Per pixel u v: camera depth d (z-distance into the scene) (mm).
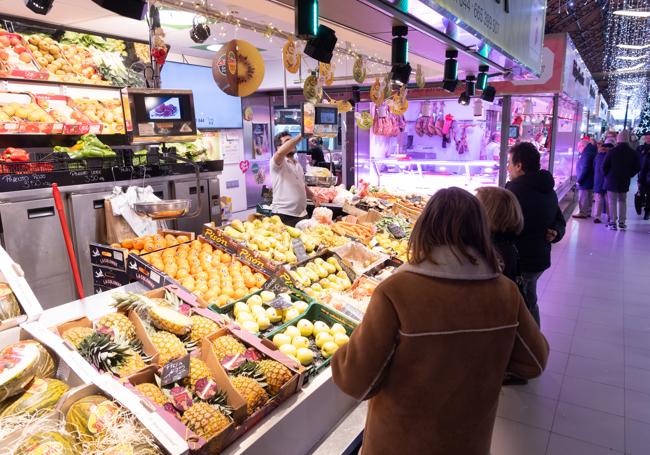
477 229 1288
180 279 2453
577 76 9531
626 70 16234
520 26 4648
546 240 3436
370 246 3717
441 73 7141
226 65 3240
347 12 2883
